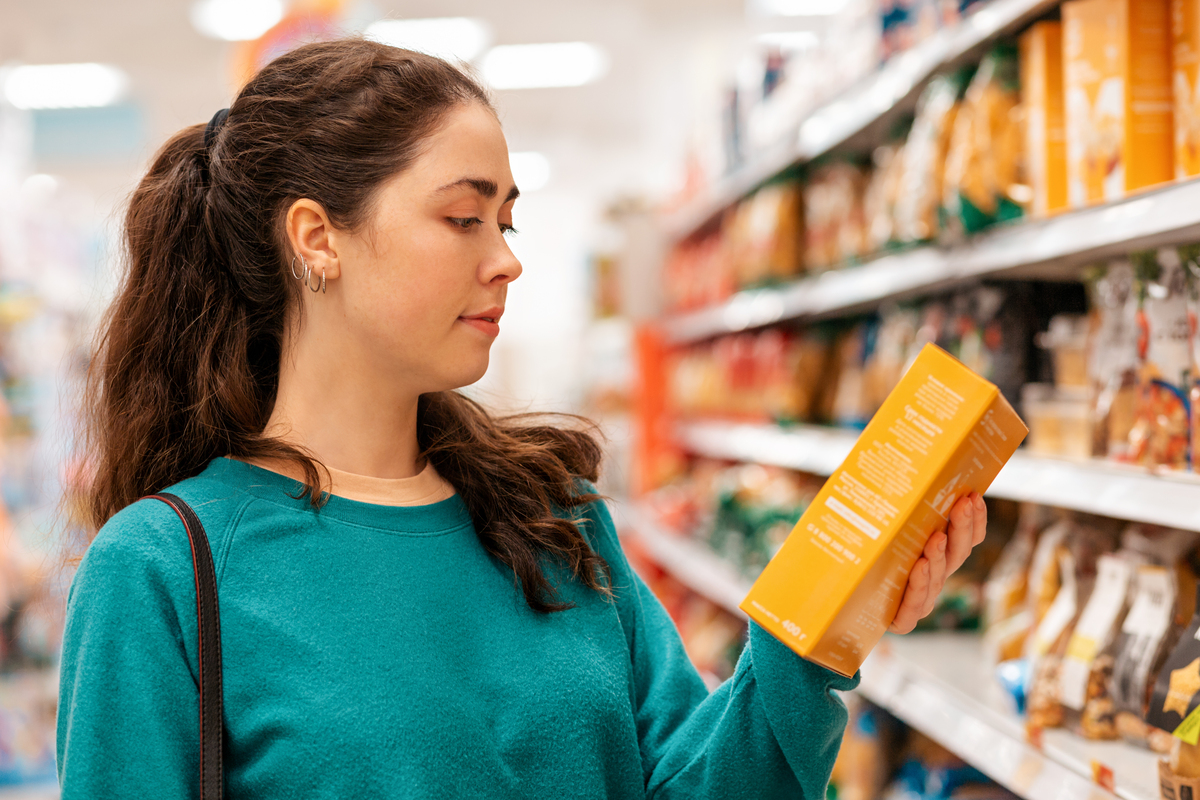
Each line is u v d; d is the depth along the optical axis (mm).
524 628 1073
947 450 922
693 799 1057
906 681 1896
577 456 1294
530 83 8609
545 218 12883
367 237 1007
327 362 1063
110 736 888
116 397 1138
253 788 922
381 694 945
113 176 10102
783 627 954
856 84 2283
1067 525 1665
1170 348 1333
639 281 4918
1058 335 1692
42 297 4281
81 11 6773
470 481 1133
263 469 1039
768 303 3092
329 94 1036
